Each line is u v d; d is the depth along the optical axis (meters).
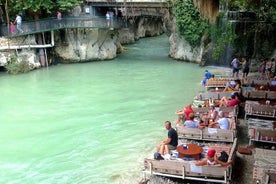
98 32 33.66
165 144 11.15
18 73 28.20
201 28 29.88
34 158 13.38
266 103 15.24
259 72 24.98
